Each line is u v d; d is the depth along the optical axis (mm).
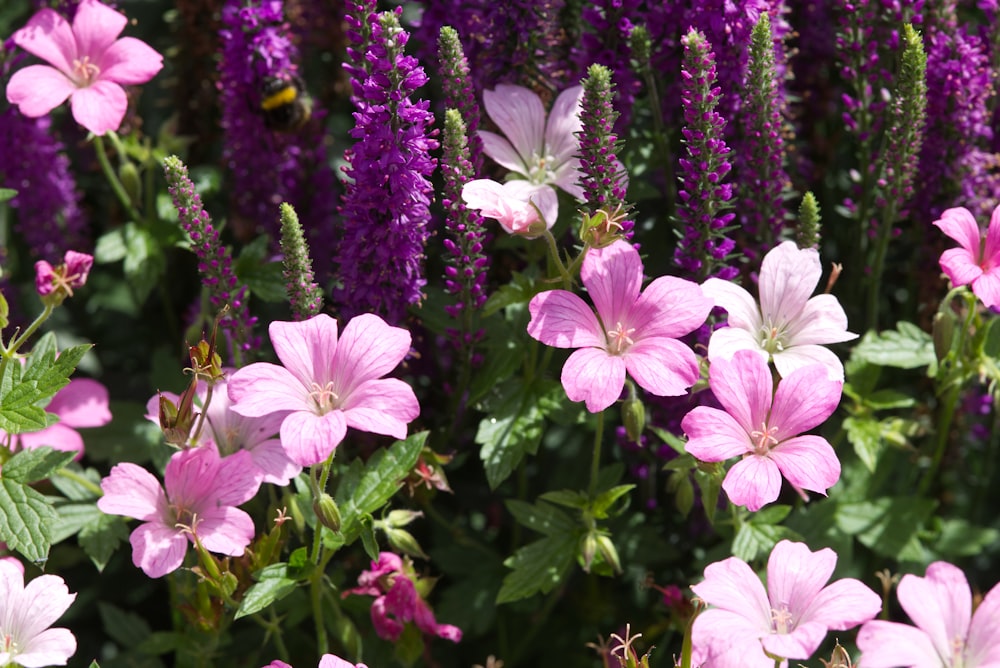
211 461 507
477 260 527
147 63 561
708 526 566
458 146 513
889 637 464
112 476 504
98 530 540
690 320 497
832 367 506
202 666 551
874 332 564
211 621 520
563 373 490
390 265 523
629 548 572
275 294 562
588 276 498
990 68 571
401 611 528
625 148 559
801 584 478
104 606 578
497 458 536
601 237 498
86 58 560
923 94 537
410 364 553
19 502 509
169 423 498
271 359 567
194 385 498
